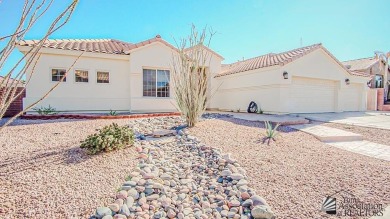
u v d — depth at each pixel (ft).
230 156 20.81
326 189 16.06
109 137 20.67
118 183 15.76
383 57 109.40
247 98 63.31
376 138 33.32
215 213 13.80
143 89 54.85
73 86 50.34
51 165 17.31
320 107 62.69
